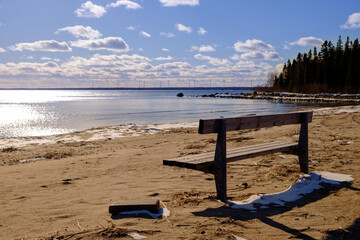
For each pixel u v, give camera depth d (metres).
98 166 6.74
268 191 4.21
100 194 4.42
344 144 7.82
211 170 3.89
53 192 4.65
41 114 33.47
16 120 26.52
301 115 5.07
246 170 5.69
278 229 2.81
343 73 82.06
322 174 4.89
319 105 46.81
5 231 2.97
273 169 5.51
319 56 95.06
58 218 3.34
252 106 45.91
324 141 8.47
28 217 3.42
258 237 2.62
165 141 11.31
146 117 27.72
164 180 5.22
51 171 6.40
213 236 2.62
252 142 9.32
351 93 74.88
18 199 4.29
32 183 5.32
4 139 13.38
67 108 45.12
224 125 3.79
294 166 5.71
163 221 3.04
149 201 3.47
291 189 4.19
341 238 2.59
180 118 26.45
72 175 5.93
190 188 4.61
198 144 9.58
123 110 38.50
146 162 6.95
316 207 3.46
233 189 4.44
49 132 18.69
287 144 5.16
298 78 101.25
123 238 2.59
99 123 23.27
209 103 58.34
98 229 2.84
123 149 9.90
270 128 13.31
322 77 92.25
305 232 2.73
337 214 3.20
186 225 2.91
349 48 83.19
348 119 14.83
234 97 98.31
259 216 3.19
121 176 5.66
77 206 3.82
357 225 2.88
